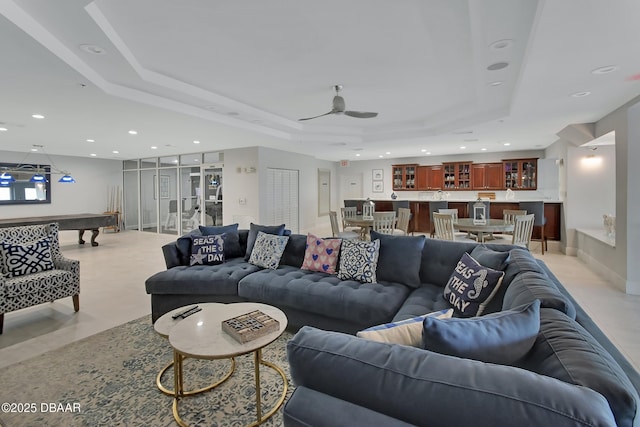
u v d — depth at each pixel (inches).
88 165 369.7
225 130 209.6
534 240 272.2
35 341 109.2
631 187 152.8
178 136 232.7
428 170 377.4
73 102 144.7
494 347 41.2
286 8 88.6
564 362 37.1
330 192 418.6
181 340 73.9
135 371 91.5
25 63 102.9
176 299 126.1
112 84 134.4
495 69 121.9
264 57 120.0
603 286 165.5
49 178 340.5
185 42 107.9
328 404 37.1
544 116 177.5
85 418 73.1
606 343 47.9
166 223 362.3
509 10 82.4
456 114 201.8
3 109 156.7
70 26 89.6
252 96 167.8
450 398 32.1
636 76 114.8
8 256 124.8
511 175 336.8
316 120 228.4
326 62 125.5
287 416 37.8
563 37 85.4
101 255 248.2
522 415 29.1
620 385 31.8
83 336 112.9
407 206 304.2
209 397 80.4
